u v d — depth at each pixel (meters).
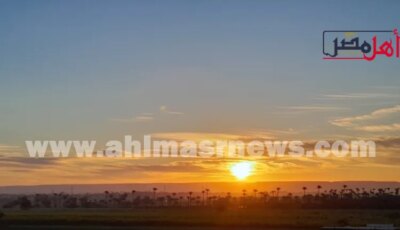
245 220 174.50
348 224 155.25
